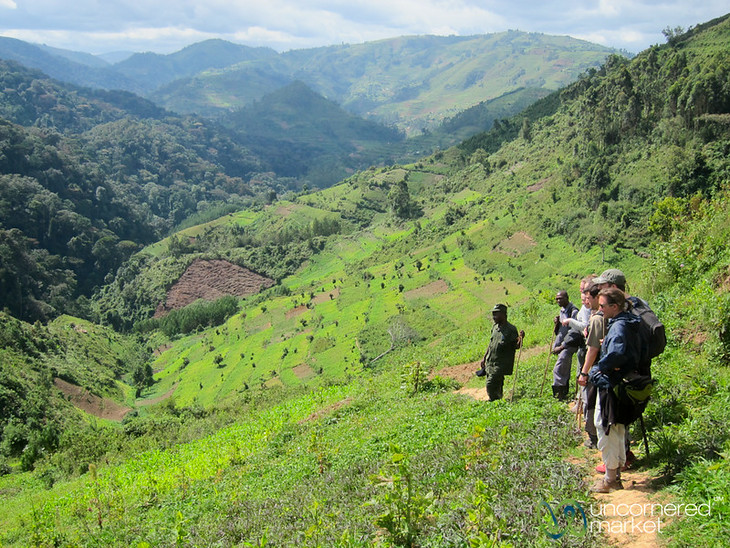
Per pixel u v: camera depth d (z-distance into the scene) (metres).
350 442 12.47
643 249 69.31
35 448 42.41
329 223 177.62
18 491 31.12
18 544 16.91
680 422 7.23
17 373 79.00
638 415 6.05
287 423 19.11
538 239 89.75
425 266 106.38
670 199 20.50
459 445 8.73
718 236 14.14
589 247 76.81
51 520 17.33
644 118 89.12
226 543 9.02
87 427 68.94
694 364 9.30
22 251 149.38
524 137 157.50
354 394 19.78
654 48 109.75
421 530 6.34
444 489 7.43
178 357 121.44
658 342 6.24
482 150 177.50
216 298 156.12
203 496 13.79
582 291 9.82
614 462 6.12
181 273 166.25
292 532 8.18
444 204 151.25
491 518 5.73
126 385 108.75
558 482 6.50
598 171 82.81
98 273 178.88
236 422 28.44
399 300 94.81
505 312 11.03
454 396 13.03
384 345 78.19
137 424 39.88
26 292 139.62
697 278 13.45
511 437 8.41
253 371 92.69
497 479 7.00
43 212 174.25
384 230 157.88
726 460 5.46
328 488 9.51
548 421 8.73
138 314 156.88
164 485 17.27
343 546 6.57
